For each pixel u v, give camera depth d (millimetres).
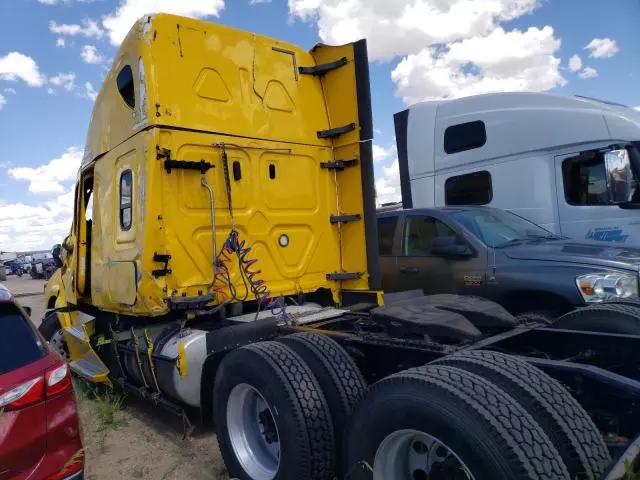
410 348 3422
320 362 3416
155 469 4074
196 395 4266
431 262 6359
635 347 3516
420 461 2674
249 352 3455
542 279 5316
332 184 5660
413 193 9164
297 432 3133
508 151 7941
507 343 3793
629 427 2830
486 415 2279
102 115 5438
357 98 5438
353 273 5512
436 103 9031
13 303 3271
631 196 6848
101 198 5398
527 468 2166
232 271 4809
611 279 4941
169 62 4625
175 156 4586
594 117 7188
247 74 5121
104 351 5672
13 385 2885
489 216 6625
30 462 2891
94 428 4953
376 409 2674
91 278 5645
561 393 2545
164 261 4469
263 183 5129
